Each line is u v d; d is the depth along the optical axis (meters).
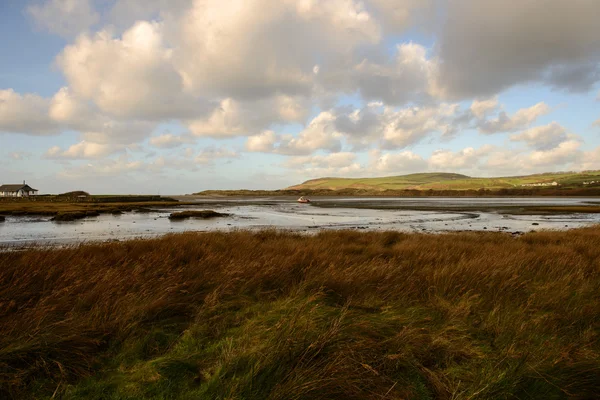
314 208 67.94
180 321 4.81
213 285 6.11
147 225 31.64
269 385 3.13
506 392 3.16
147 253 8.23
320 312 4.75
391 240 15.33
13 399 3.03
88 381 3.32
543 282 6.96
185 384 3.26
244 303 5.46
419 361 3.72
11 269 6.18
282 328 4.04
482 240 14.73
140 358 3.79
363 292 5.95
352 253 10.34
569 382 3.30
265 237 14.80
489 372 3.45
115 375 3.43
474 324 4.80
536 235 15.70
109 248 9.37
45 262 6.76
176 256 8.24
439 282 6.36
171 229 27.88
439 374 3.48
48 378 3.34
